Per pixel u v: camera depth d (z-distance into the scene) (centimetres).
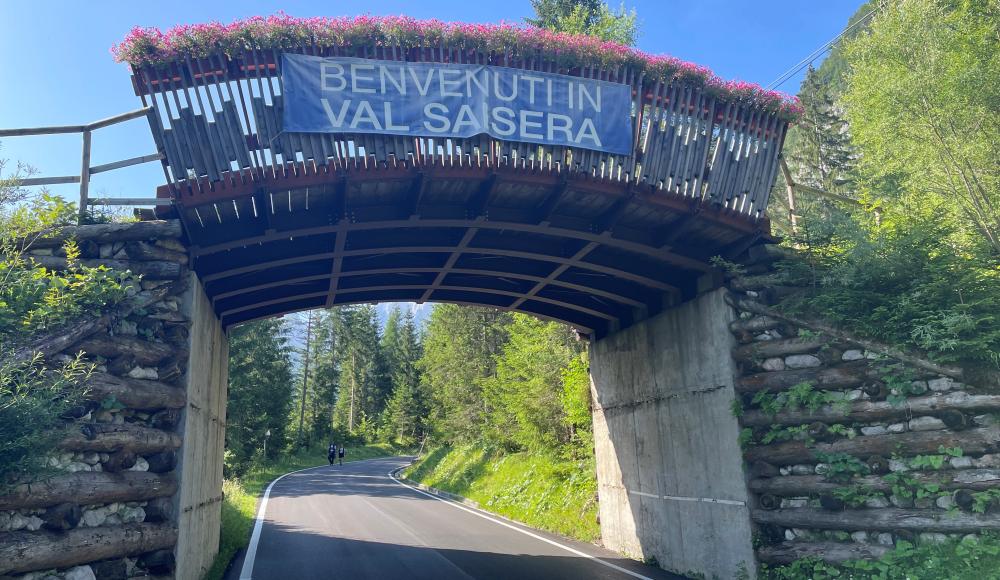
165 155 818
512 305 1580
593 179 956
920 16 1254
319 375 7562
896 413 851
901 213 1088
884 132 1306
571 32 2472
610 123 964
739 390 1012
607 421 1459
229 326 1394
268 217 897
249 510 2105
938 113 1219
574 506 1780
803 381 934
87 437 656
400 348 8381
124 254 810
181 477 784
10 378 562
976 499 765
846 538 870
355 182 886
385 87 887
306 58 862
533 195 984
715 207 1024
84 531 635
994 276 868
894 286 930
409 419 6297
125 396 714
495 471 2753
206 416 1015
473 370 3834
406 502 2511
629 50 978
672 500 1162
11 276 695
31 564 571
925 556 779
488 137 912
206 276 1002
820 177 4491
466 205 1002
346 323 8731
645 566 1189
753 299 1046
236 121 841
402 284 1399
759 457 961
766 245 1050
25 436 547
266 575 1101
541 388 2375
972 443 791
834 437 902
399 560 1244
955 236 1148
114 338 732
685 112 1020
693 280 1176
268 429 4741
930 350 841
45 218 778
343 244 1041
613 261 1185
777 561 917
